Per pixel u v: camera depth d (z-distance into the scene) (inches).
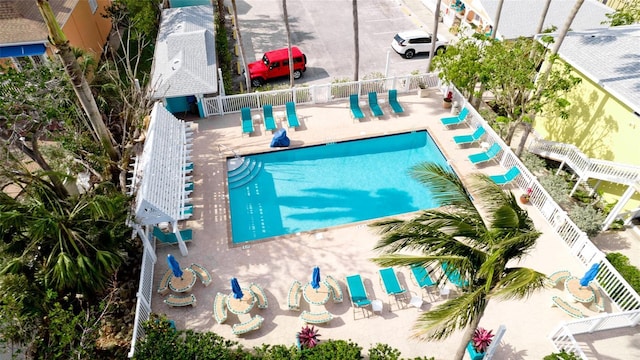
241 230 721.0
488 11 1153.4
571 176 817.5
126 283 597.9
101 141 703.7
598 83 719.7
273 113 949.8
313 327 559.8
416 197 788.0
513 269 383.6
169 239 647.8
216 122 932.0
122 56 1159.6
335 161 868.6
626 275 605.0
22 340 473.4
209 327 560.1
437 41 1213.1
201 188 770.8
